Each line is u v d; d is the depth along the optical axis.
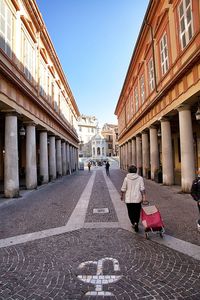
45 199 12.23
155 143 18.94
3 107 12.30
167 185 15.43
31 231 6.75
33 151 16.09
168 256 4.78
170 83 12.97
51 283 3.88
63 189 16.41
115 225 7.09
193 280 3.84
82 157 82.75
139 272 4.16
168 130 15.42
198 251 4.97
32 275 4.16
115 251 5.12
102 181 22.00
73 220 7.84
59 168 27.00
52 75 24.08
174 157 26.34
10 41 12.66
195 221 7.14
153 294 3.50
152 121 18.17
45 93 20.77
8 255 5.07
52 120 22.52
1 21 11.50
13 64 12.44
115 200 11.42
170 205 9.54
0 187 18.48
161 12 14.58
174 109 13.10
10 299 3.47
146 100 19.88
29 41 16.02
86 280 3.95
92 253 5.05
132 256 4.84
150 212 5.91
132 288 3.67
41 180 19.11
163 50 14.95
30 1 14.96
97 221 7.63
